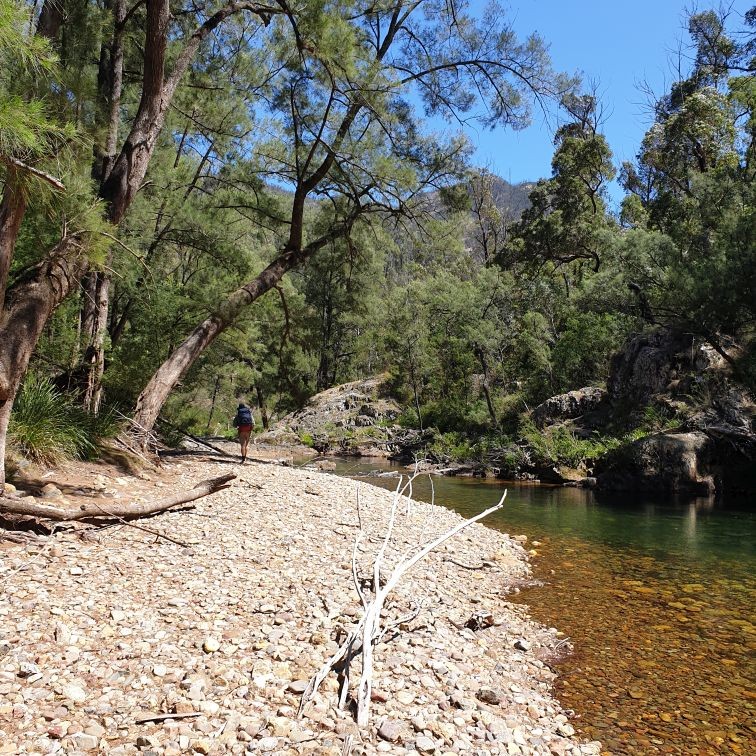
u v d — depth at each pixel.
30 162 5.40
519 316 33.69
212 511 8.72
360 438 33.62
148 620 4.83
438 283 34.69
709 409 19.72
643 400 22.38
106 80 14.24
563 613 6.98
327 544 7.92
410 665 4.87
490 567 8.62
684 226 25.23
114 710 3.64
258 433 37.75
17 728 3.33
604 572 8.82
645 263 24.95
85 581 5.41
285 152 16.64
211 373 27.48
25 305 7.03
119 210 9.69
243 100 17.14
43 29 8.00
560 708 4.75
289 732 3.61
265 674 4.26
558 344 29.20
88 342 13.01
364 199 18.23
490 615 6.41
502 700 4.65
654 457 18.33
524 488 18.98
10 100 4.50
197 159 21.02
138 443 11.77
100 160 12.23
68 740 3.28
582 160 42.25
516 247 45.16
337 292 37.25
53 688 3.75
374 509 10.78
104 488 8.67
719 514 14.24
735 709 4.80
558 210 42.34
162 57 9.97
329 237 16.98
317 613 5.43
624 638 6.25
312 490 11.48
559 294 34.72
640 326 25.16
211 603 5.38
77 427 10.04
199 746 3.36
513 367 32.56
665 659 5.74
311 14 12.49
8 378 6.57
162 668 4.13
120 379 16.36
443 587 7.30
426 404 35.19
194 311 18.59
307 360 38.91
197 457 14.59
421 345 33.62
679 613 7.03
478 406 30.30
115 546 6.50
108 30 11.89
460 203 16.44
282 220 17.36
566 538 11.27
